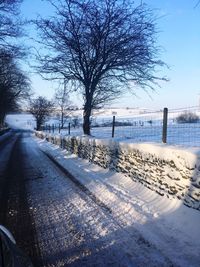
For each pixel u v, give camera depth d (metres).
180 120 43.12
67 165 18.70
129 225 7.95
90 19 21.78
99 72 22.66
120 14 21.56
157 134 25.28
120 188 11.59
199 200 7.54
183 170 8.27
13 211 9.49
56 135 36.28
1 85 58.16
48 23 22.23
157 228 7.61
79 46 22.14
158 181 9.72
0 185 13.43
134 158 11.67
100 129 36.28
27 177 15.17
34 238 7.36
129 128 33.69
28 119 193.50
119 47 21.64
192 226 7.32
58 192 11.80
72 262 6.12
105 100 24.56
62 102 70.62
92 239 7.21
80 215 8.92
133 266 5.90
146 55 21.84
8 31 27.97
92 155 17.75
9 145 40.34
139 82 22.86
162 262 6.01
